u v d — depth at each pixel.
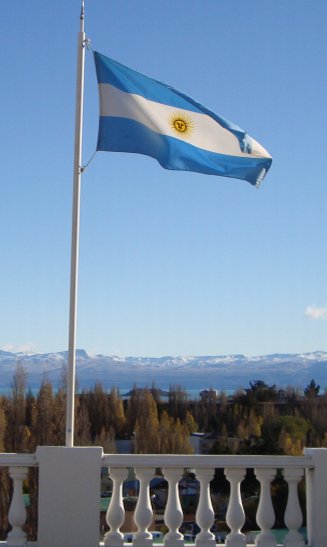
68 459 8.89
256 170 10.98
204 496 8.95
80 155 10.12
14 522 8.81
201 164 10.75
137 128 10.54
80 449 8.90
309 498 9.27
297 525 9.06
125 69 10.66
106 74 10.61
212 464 8.94
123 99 10.57
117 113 10.54
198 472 8.97
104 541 8.86
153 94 10.70
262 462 9.02
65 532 8.82
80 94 10.26
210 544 8.88
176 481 8.90
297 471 9.15
